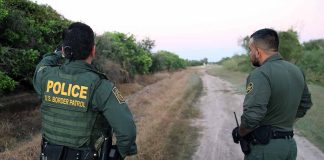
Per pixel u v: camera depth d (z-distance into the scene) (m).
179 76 33.28
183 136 8.30
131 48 22.86
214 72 44.47
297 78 2.93
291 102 2.88
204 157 6.79
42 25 9.78
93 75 2.45
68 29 2.53
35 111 8.95
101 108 2.42
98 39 14.91
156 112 11.00
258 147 2.90
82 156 2.45
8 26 8.25
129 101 12.91
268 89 2.79
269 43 2.93
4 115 8.18
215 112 11.96
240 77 31.83
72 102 2.44
